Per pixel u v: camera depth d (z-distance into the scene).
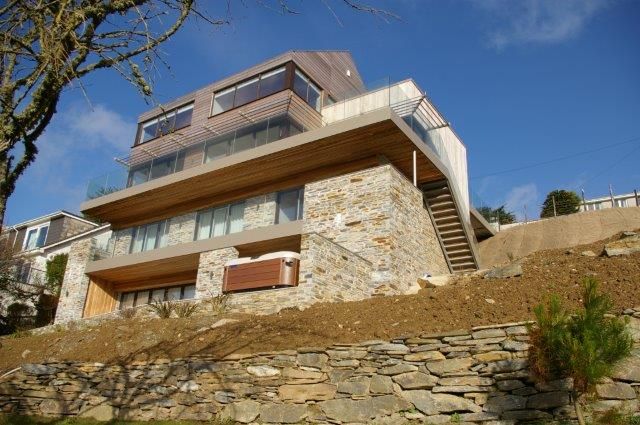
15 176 5.28
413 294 10.69
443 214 18.23
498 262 22.27
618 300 7.95
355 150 16.11
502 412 6.94
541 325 6.41
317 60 20.59
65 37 5.14
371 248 15.12
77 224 33.28
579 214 23.19
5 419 10.16
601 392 6.61
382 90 17.83
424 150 16.19
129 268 20.67
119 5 5.45
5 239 25.98
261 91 19.64
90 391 10.55
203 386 9.38
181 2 5.87
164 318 13.23
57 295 25.72
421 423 7.29
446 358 7.69
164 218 21.38
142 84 5.70
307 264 12.62
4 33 5.02
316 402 8.22
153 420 9.48
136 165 21.45
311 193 17.11
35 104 5.20
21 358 13.05
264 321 10.84
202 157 19.48
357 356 8.32
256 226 18.17
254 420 8.52
